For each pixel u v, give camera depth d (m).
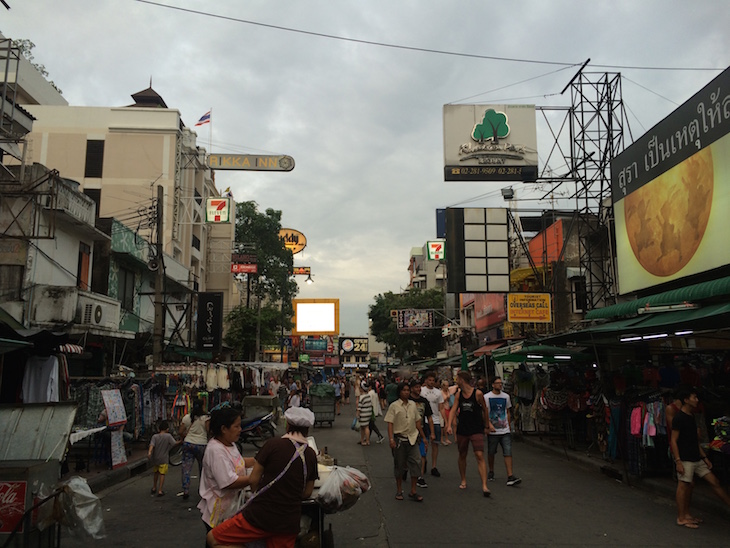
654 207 14.27
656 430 9.22
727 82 11.64
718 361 11.93
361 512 8.02
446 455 13.63
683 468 7.21
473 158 22.67
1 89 17.55
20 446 5.85
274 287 48.84
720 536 6.71
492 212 22.30
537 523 7.32
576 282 23.25
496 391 10.26
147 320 23.81
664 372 11.73
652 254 14.38
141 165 32.19
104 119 32.56
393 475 11.12
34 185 15.73
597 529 7.02
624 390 12.04
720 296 8.78
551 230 25.59
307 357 72.06
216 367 21.30
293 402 17.89
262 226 48.59
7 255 15.40
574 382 14.65
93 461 12.17
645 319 9.80
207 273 42.88
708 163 12.17
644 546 6.32
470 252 21.98
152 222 25.58
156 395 15.03
